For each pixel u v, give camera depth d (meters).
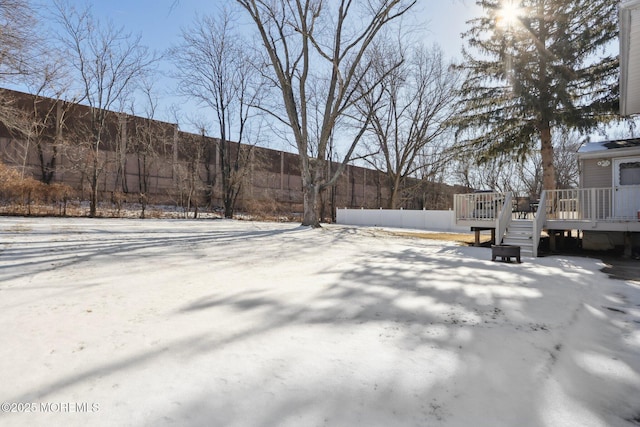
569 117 12.93
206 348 2.50
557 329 3.09
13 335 2.67
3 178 15.70
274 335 2.79
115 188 22.92
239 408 1.77
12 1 10.56
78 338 2.64
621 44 6.31
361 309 3.54
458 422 1.70
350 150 17.44
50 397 1.83
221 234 11.80
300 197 33.28
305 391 1.95
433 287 4.57
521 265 6.79
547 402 1.91
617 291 4.73
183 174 25.00
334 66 14.90
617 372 2.29
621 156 10.33
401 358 2.40
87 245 7.85
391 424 1.67
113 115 23.00
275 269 5.80
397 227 21.33
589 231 10.42
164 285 4.46
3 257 5.96
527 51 14.21
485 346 2.65
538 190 36.03
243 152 27.83
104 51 19.86
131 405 1.77
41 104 19.98
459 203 11.28
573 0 13.23
